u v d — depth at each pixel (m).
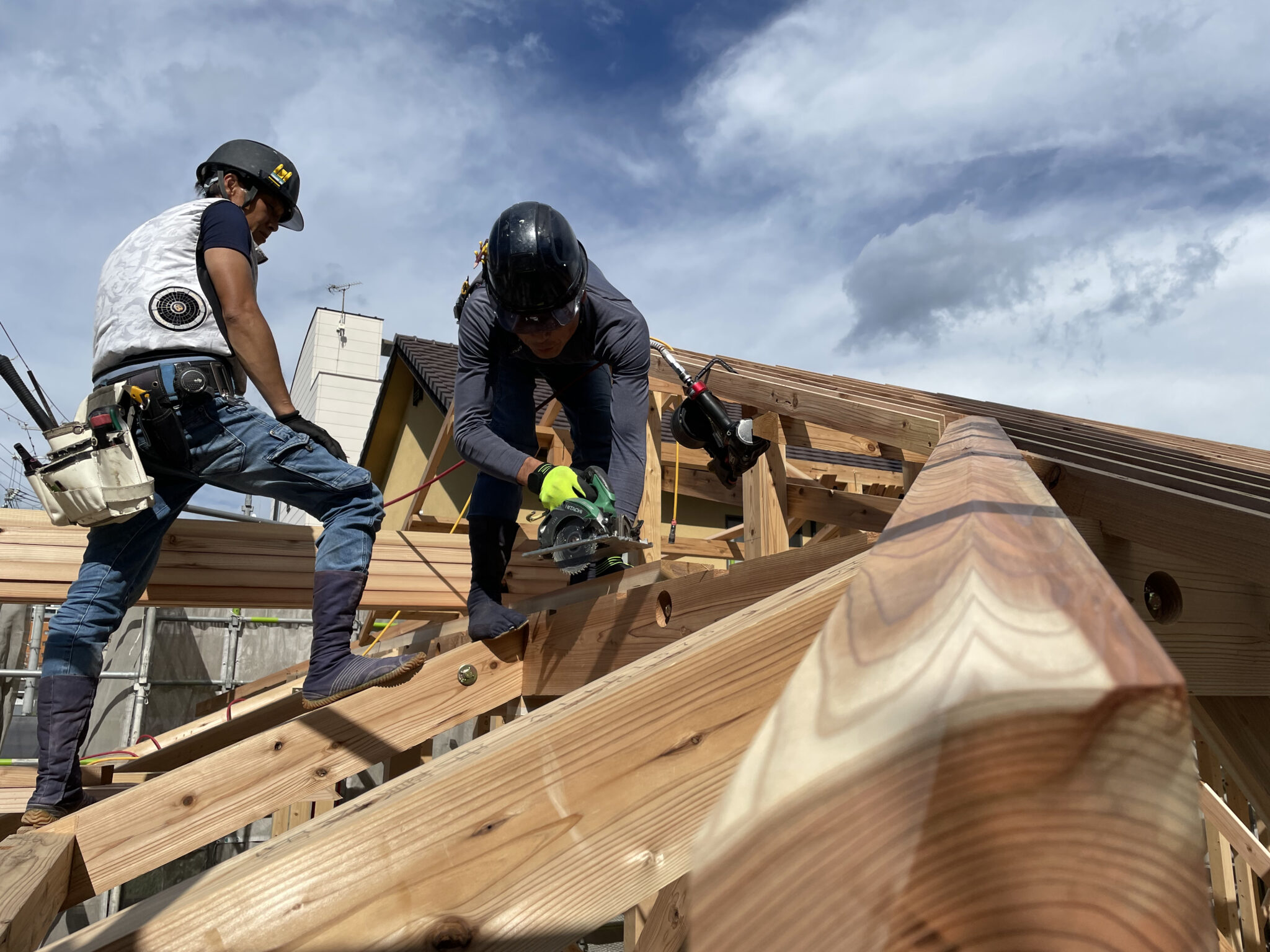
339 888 0.60
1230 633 1.81
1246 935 4.27
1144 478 1.83
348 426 17.11
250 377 2.13
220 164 2.37
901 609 0.41
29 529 2.87
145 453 2.03
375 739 2.27
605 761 0.75
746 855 0.28
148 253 2.09
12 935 0.94
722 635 0.86
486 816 0.66
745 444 2.85
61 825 1.76
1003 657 0.31
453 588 3.47
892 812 0.28
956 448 1.33
